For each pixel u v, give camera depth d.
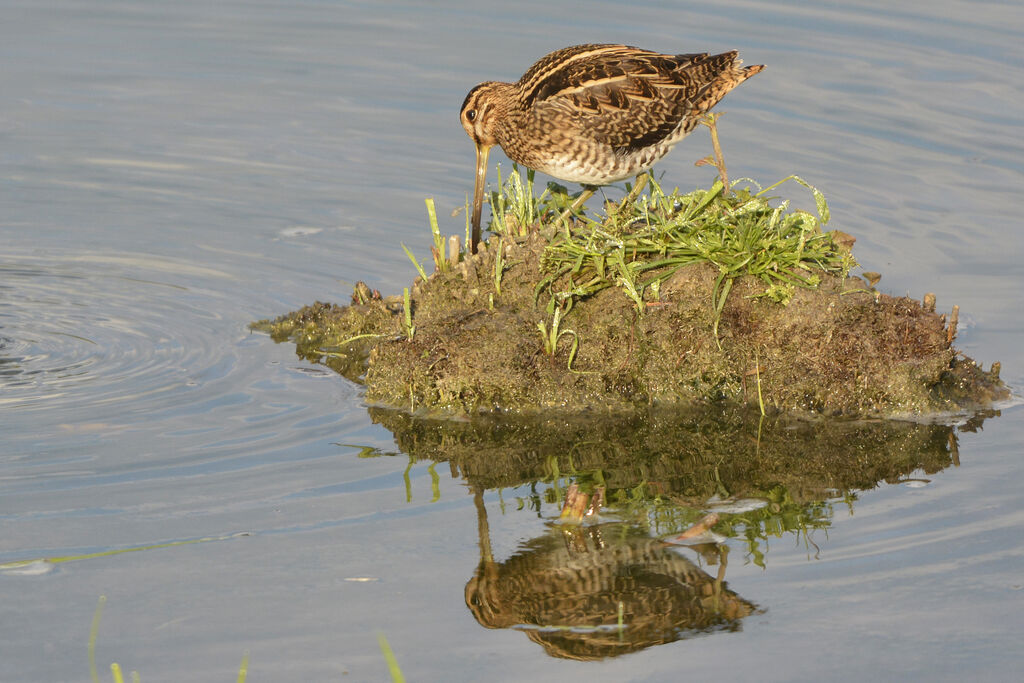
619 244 11.05
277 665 7.11
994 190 15.23
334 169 16.16
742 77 12.72
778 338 10.86
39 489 9.16
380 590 7.91
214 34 20.05
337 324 12.44
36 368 11.52
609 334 11.02
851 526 8.73
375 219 14.95
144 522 8.71
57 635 7.38
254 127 17.27
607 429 10.48
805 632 7.49
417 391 10.98
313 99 17.94
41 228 14.72
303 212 15.15
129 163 16.30
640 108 12.27
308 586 7.92
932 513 8.89
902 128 16.81
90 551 8.30
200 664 7.11
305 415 10.72
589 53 12.76
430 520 8.81
